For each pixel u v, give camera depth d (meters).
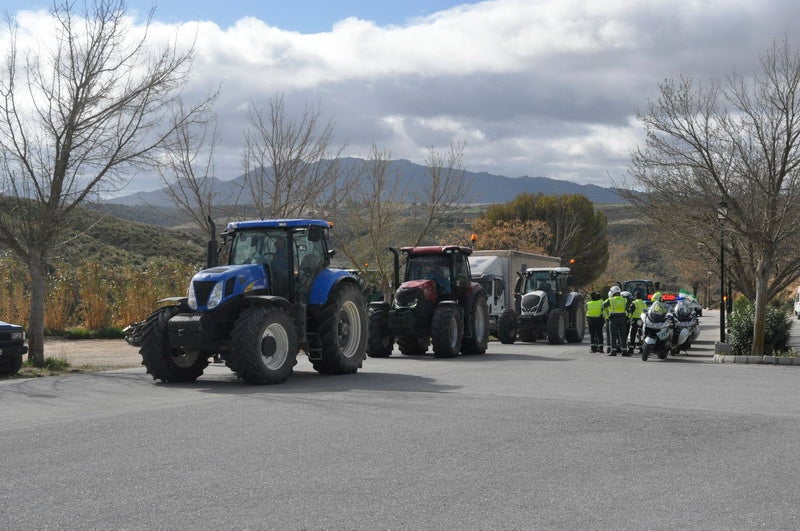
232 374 16.00
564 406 10.68
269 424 9.27
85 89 16.66
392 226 30.48
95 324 29.62
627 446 8.03
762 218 20.55
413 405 10.80
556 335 29.02
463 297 22.45
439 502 5.93
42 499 6.00
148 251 57.69
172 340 13.69
